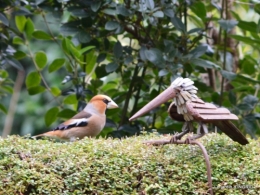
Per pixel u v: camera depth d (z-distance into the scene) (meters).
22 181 6.35
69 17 11.47
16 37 11.43
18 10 10.35
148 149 7.04
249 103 10.64
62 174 6.59
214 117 6.43
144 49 10.23
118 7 9.70
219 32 11.90
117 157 6.79
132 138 7.80
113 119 11.50
